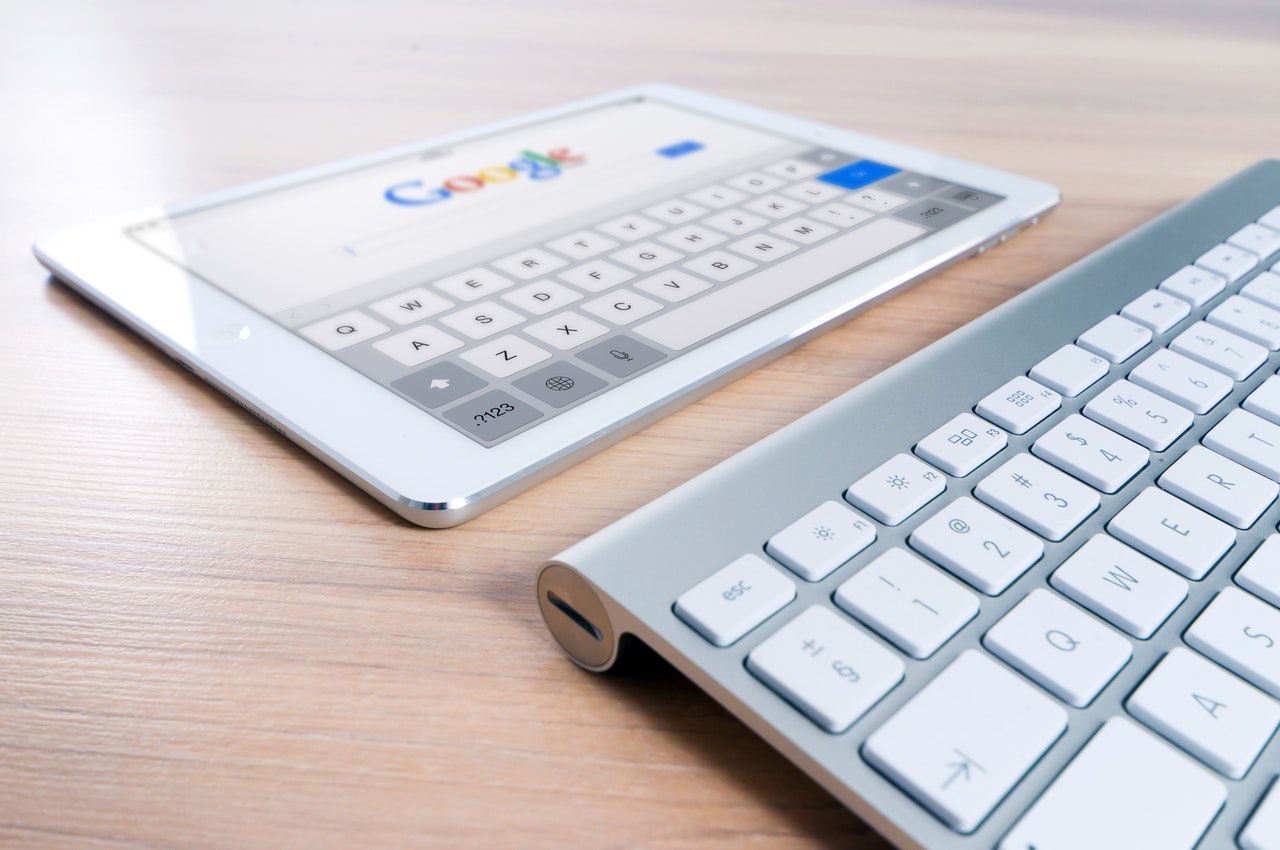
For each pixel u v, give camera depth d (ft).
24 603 0.71
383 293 1.06
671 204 1.31
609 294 1.06
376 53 2.19
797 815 0.57
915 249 1.17
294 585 0.73
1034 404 0.82
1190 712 0.57
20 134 1.70
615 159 1.48
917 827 0.51
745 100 1.88
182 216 1.27
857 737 0.55
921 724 0.55
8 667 0.66
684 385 0.90
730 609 0.61
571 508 0.80
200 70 2.06
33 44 2.23
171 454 0.87
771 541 0.66
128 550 0.76
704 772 0.60
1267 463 0.77
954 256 1.16
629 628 0.62
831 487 0.72
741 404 0.94
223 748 0.60
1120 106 1.85
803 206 1.29
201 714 0.63
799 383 0.98
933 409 0.81
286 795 0.58
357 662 0.67
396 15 2.52
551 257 1.15
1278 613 0.64
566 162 1.47
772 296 1.05
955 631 0.61
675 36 2.35
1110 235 1.31
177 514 0.80
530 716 0.63
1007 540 0.68
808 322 1.00
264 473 0.85
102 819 0.56
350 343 0.96
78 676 0.65
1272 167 1.34
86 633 0.68
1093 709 0.57
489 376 0.91
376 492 0.78
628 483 0.83
